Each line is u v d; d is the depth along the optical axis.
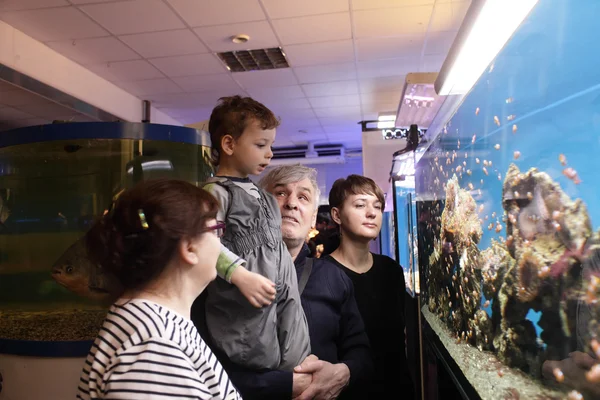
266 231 1.29
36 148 1.94
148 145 1.94
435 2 4.31
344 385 1.37
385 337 1.85
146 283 0.77
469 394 1.09
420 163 2.02
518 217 0.73
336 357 1.49
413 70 6.23
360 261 1.94
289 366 1.27
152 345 0.70
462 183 1.13
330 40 5.19
